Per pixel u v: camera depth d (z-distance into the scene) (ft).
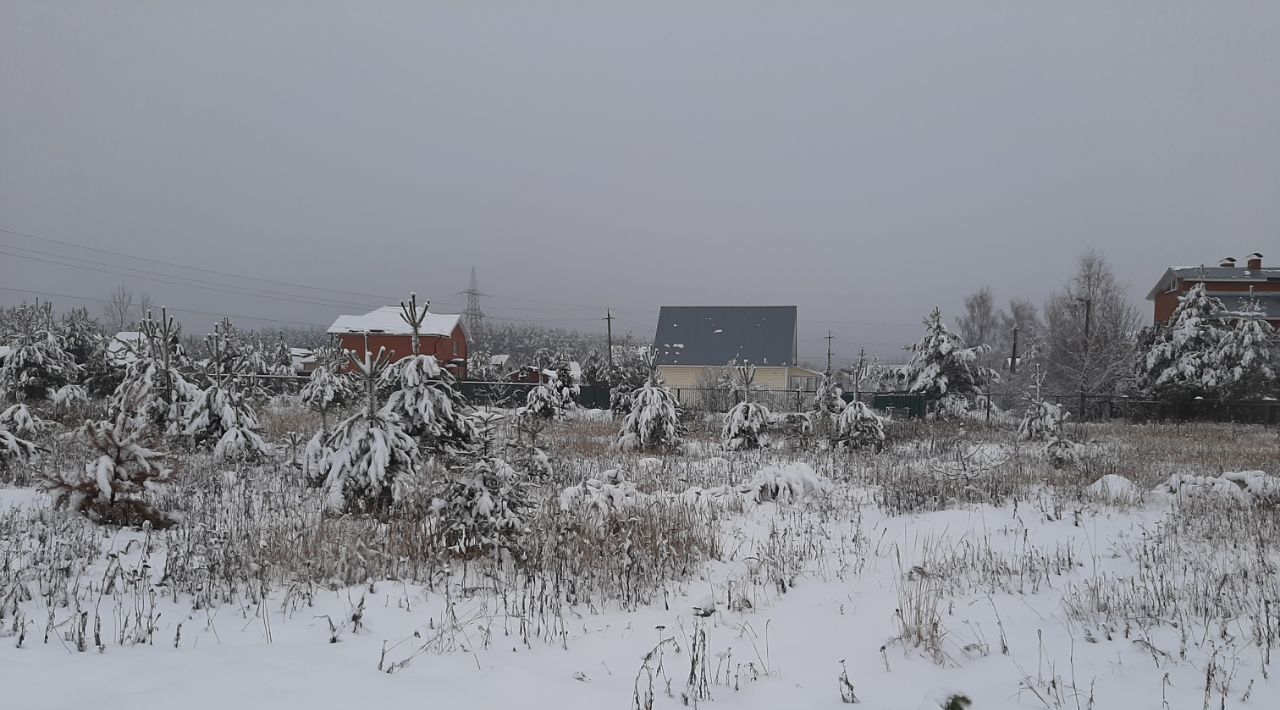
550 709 12.71
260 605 18.04
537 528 25.29
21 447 37.86
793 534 29.86
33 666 12.60
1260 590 19.79
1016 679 14.83
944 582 22.39
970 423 94.02
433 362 31.27
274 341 178.70
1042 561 24.58
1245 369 104.22
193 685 11.78
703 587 22.47
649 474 44.88
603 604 20.38
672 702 13.67
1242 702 13.21
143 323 50.83
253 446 43.98
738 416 60.34
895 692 14.38
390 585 20.20
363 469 27.04
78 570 20.31
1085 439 66.39
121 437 26.76
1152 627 17.60
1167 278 153.69
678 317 176.96
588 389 134.92
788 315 170.71
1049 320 155.74
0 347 95.40
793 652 16.88
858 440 59.88
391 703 11.90
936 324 105.40
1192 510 32.17
